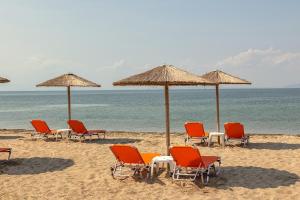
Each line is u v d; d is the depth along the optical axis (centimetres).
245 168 863
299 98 8375
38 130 1372
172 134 1647
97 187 739
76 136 1430
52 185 761
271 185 726
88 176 818
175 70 796
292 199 646
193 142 1296
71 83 1345
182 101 6994
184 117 3044
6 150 974
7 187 754
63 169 891
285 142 1278
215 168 864
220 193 686
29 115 3556
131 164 809
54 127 2353
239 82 1141
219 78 1165
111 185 748
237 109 4147
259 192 687
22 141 1352
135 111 3962
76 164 940
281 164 898
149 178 779
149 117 3098
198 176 789
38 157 1034
